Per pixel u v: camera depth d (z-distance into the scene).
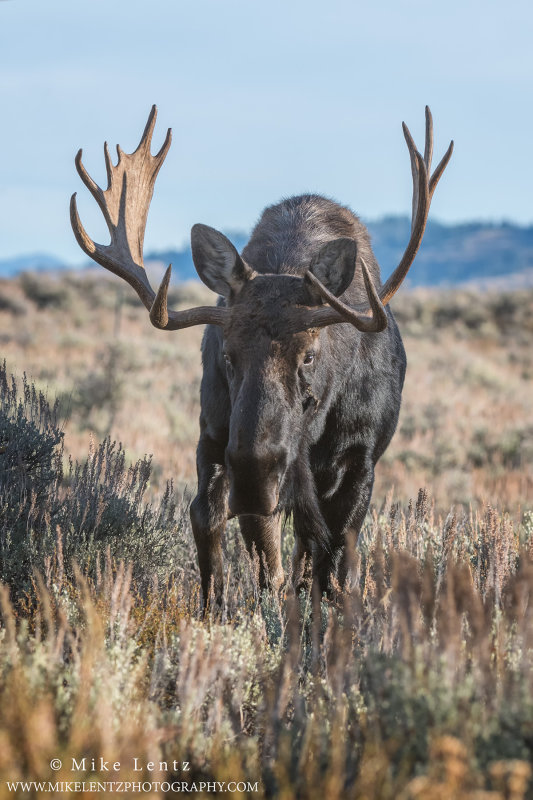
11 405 23.20
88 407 56.69
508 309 160.75
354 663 12.85
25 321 120.38
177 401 60.97
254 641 14.89
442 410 67.19
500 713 10.45
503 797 9.48
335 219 22.00
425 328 145.12
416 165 17.47
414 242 17.39
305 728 11.58
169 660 13.77
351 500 20.55
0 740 9.41
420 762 10.20
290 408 16.14
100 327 119.75
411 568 13.09
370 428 20.66
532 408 73.94
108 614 15.06
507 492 39.88
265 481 15.55
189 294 152.88
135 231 19.17
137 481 23.45
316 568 20.08
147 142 19.72
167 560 20.75
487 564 18.28
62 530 19.73
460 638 12.73
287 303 16.75
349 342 19.64
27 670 11.68
